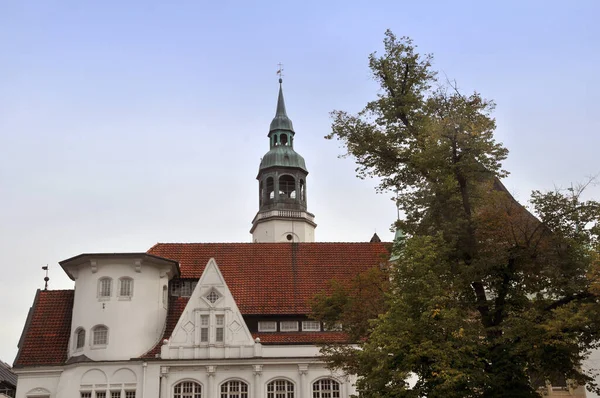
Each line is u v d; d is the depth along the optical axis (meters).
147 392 40.94
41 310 46.28
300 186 74.94
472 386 26.23
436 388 25.64
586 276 27.50
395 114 33.66
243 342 42.66
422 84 34.31
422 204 31.61
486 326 29.72
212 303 43.41
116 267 44.19
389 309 28.58
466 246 29.81
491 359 27.80
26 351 43.34
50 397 42.06
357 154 33.75
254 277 49.62
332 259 51.84
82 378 41.31
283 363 42.22
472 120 30.67
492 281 29.94
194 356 42.00
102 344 42.59
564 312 26.00
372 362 28.22
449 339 26.64
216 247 52.47
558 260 28.72
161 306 45.25
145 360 41.47
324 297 34.97
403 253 29.56
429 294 27.30
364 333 33.28
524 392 26.97
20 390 42.12
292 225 72.50
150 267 45.06
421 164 30.41
